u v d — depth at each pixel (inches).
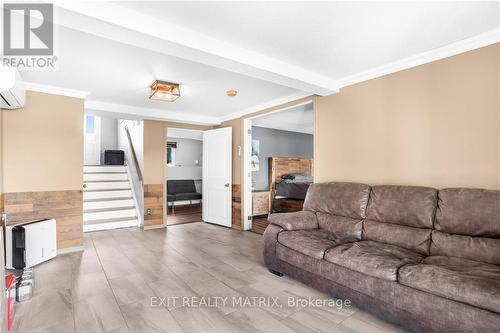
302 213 121.4
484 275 62.9
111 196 221.0
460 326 59.6
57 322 75.0
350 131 122.6
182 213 269.9
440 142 95.0
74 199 141.0
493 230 74.2
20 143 127.6
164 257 131.1
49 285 98.6
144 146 198.7
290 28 80.0
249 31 81.8
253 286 98.9
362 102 117.9
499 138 82.4
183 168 339.6
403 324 69.7
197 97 155.9
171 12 71.6
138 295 91.0
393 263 74.5
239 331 71.2
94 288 96.2
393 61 105.3
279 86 135.6
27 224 117.5
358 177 119.5
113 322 75.0
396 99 106.7
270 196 250.4
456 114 91.2
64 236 137.7
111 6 67.6
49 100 135.3
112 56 98.9
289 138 290.2
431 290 64.2
